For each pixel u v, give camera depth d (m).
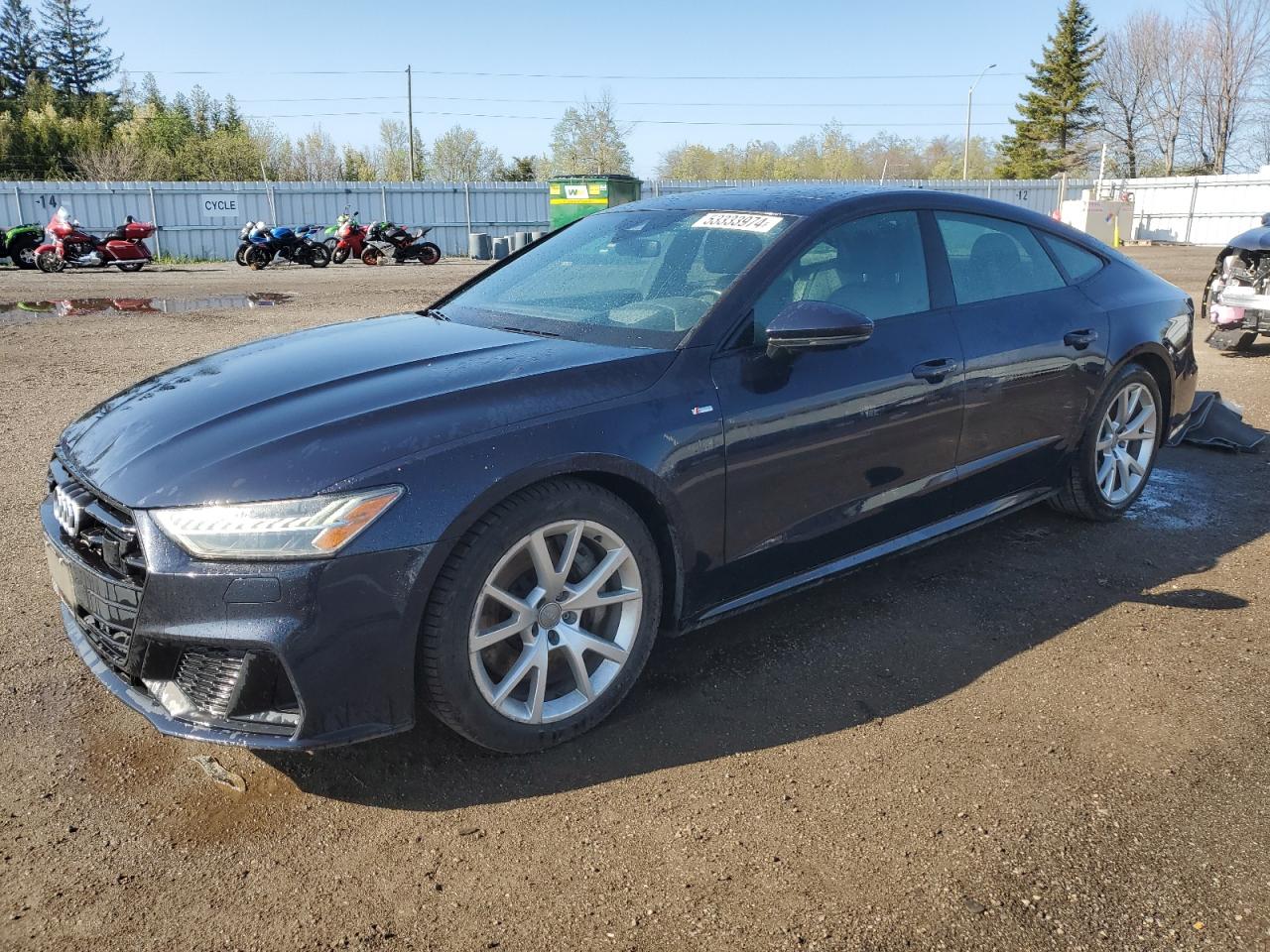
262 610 2.20
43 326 11.32
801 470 3.03
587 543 2.69
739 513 2.92
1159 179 37.72
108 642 2.45
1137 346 4.16
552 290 3.45
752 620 3.46
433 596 2.36
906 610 3.54
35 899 2.09
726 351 2.89
